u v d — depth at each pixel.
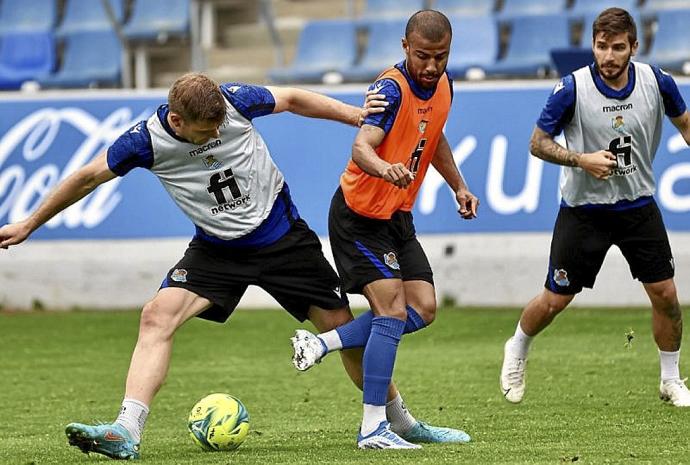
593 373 30.11
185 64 56.09
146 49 55.28
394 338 19.66
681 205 40.78
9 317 43.06
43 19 57.72
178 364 34.09
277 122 43.78
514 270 41.97
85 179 19.22
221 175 19.45
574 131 23.30
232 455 19.17
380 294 19.64
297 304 20.52
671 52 49.31
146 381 19.34
